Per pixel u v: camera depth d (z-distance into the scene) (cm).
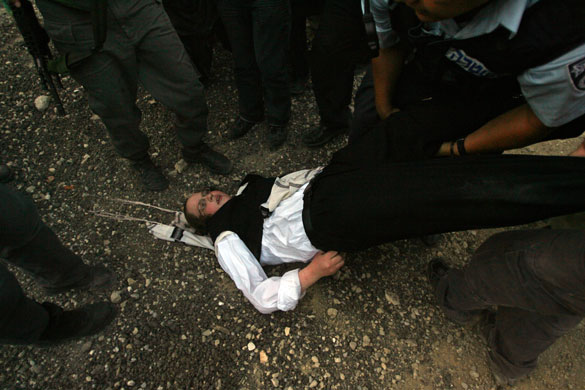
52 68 161
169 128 260
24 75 278
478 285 138
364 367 173
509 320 150
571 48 93
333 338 181
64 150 245
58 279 171
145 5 163
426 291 196
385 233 147
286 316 186
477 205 125
